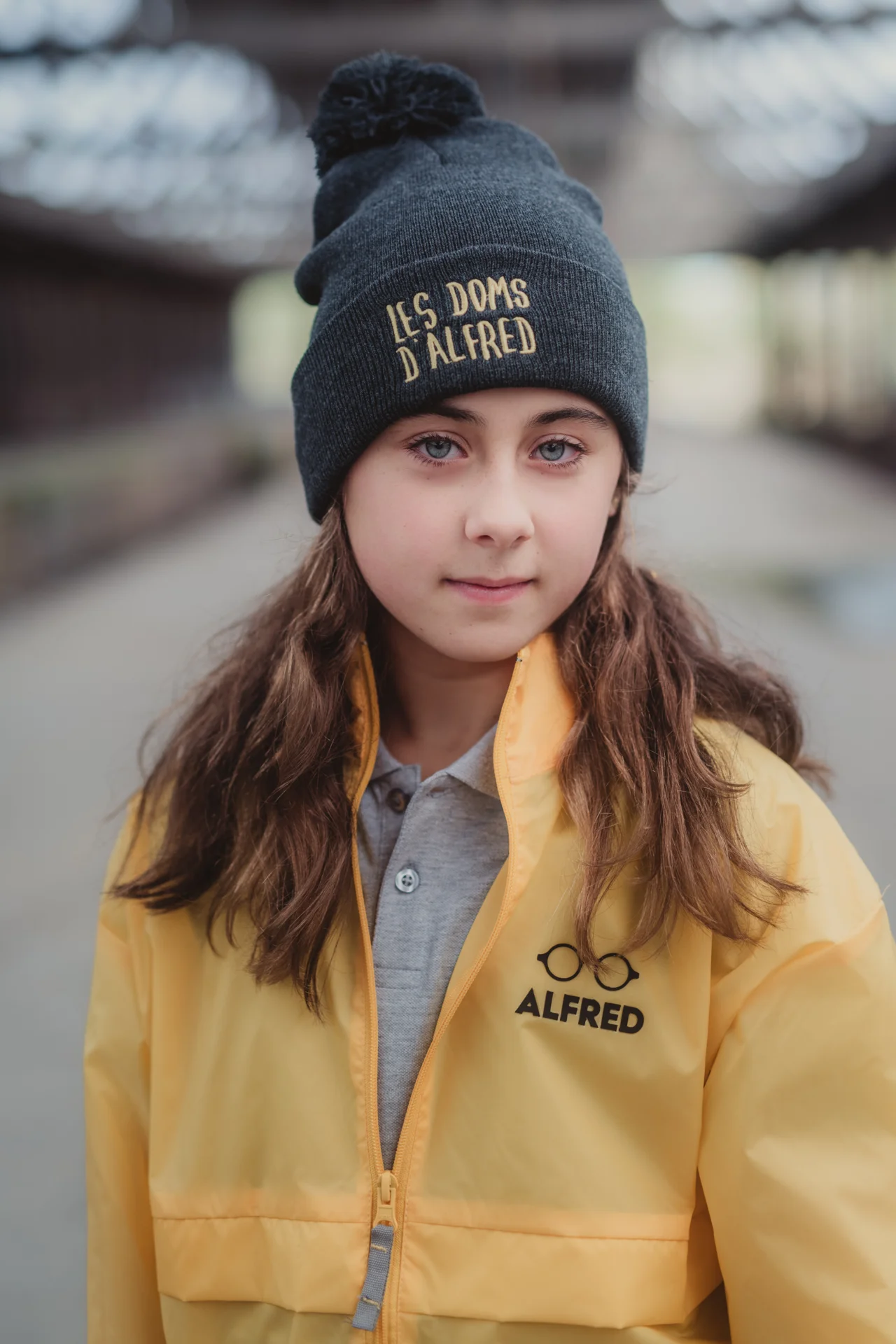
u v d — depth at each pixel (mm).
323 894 881
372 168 937
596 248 864
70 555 9789
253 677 1026
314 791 912
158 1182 921
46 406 16312
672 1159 828
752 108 13164
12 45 10000
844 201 16188
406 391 820
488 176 867
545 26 10531
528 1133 815
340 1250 836
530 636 842
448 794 898
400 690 967
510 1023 834
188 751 1017
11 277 15031
